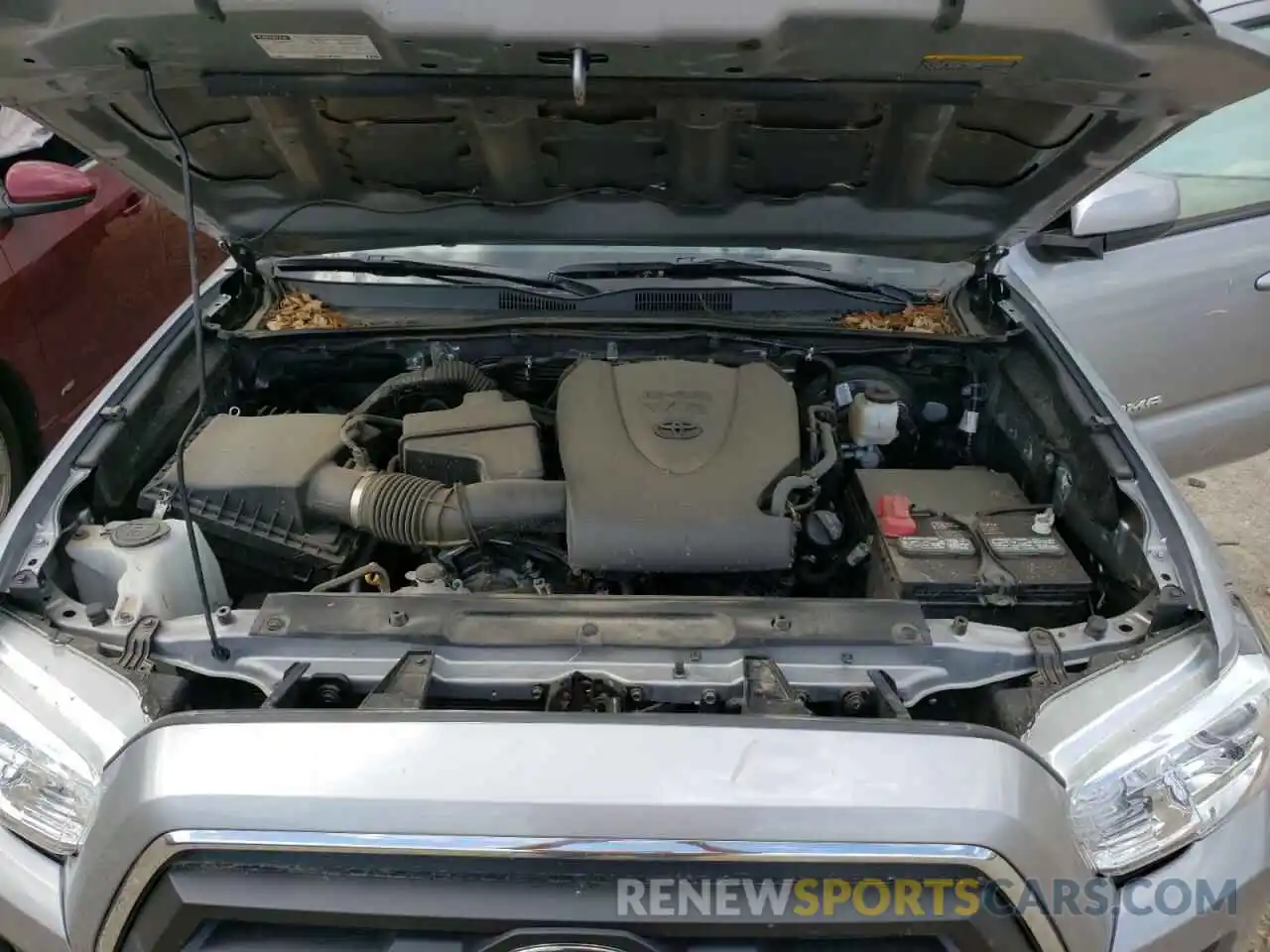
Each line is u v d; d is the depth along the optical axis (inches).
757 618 66.1
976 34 59.7
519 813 51.3
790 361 98.0
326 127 81.0
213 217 94.2
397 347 99.2
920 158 83.3
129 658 64.4
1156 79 64.7
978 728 54.9
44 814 60.1
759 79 67.6
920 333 97.4
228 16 58.4
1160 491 74.7
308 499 79.2
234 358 96.9
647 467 76.2
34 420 134.7
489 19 58.6
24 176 123.3
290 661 64.7
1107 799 60.1
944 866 52.7
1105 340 123.9
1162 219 112.7
